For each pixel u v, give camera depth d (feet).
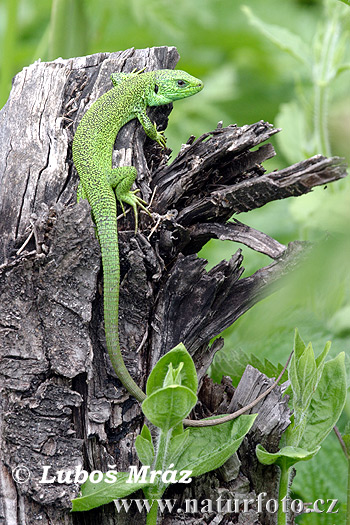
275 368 18.65
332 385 16.30
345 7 23.06
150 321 16.72
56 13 27.27
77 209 15.83
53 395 15.65
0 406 15.70
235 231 16.39
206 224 16.76
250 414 16.37
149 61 19.75
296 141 25.32
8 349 15.65
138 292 16.26
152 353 16.67
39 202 16.79
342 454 20.18
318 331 20.68
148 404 13.79
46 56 33.22
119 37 38.32
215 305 16.60
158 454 14.89
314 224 15.38
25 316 15.72
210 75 38.55
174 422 14.28
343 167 14.94
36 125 17.84
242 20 44.29
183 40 39.47
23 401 15.58
